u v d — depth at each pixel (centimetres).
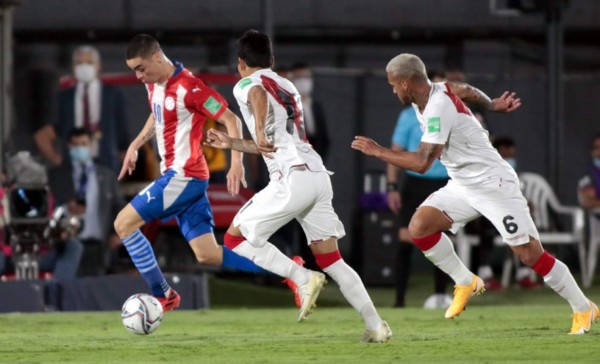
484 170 2892
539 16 7162
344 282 2719
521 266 5753
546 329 3216
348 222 6347
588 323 2922
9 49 5341
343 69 7069
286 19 6988
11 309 4150
